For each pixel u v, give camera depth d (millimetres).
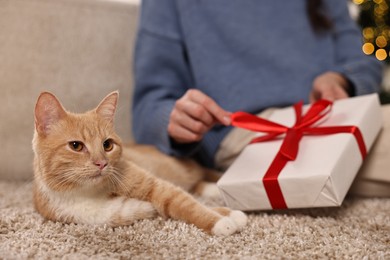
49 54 1679
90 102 1738
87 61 1733
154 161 1334
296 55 1524
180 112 1229
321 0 1644
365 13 2137
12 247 791
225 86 1484
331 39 1655
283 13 1576
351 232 865
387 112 1212
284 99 1440
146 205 1010
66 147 966
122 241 821
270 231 879
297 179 928
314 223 927
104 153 1000
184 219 959
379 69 1656
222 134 1458
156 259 724
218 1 1557
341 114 1143
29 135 1662
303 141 1076
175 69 1584
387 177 1152
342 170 948
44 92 964
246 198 1017
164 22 1588
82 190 985
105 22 1765
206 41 1532
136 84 1548
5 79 1631
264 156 1094
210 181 1491
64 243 812
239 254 742
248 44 1510
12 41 1636
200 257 728
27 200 1283
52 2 1684
